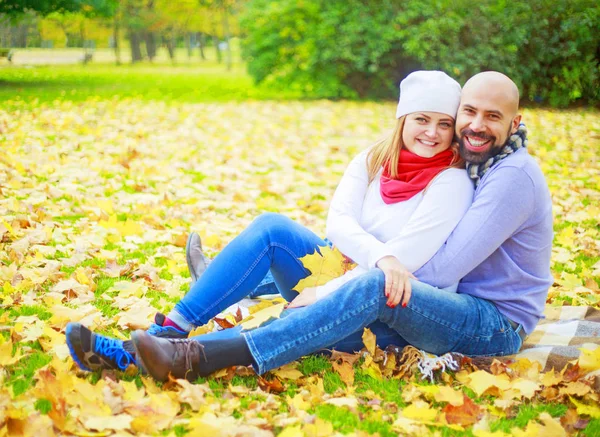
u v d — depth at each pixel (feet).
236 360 7.90
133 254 13.16
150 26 96.99
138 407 7.19
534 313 8.61
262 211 17.10
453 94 8.54
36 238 13.26
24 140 24.50
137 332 7.48
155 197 17.54
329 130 31.40
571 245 14.71
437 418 7.39
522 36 40.91
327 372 8.51
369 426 7.29
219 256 8.78
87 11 53.67
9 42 89.10
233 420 7.15
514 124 8.27
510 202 8.02
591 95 42.11
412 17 42.45
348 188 9.20
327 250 9.01
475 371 8.38
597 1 41.04
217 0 93.04
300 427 7.14
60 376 7.62
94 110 34.27
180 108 37.19
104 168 20.51
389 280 7.84
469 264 8.16
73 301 10.52
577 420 7.53
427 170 8.60
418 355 8.45
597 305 11.35
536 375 8.35
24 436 6.58
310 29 44.50
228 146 25.71
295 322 7.87
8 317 9.60
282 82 46.29
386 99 45.65
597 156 25.77
